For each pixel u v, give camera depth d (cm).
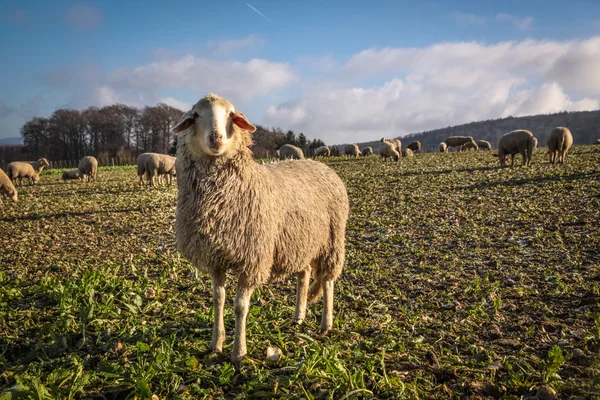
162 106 9619
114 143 9388
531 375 374
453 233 981
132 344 459
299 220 460
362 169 2772
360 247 911
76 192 2288
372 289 648
